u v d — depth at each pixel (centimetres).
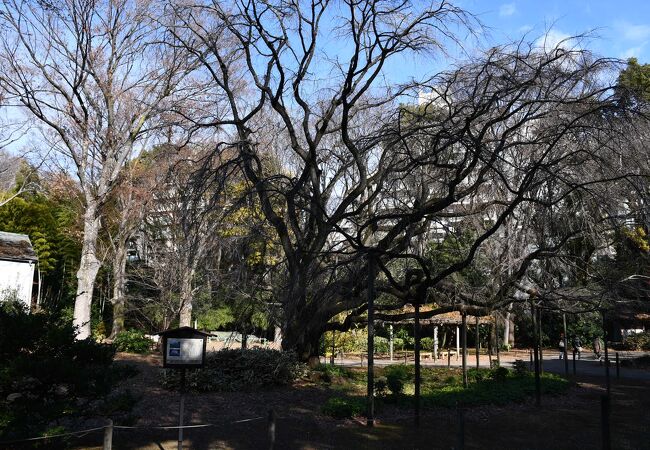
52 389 877
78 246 3822
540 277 1758
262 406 1391
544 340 4169
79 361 911
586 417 1374
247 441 1035
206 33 1653
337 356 3312
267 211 1627
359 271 1573
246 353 1728
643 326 4072
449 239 1822
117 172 2547
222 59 1719
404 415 1317
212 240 1603
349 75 1456
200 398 1461
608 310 1788
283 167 2000
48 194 3775
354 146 1532
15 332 842
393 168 1448
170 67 2317
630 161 1171
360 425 1204
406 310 3048
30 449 815
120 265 3047
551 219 1442
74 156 2503
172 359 864
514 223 1576
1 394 838
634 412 1462
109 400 943
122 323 3077
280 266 1825
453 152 1408
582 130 1167
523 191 1177
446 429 1180
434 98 1432
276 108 1662
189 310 2783
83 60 2384
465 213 1530
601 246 1508
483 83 1230
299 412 1330
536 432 1180
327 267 1429
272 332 3231
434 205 1316
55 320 943
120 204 2866
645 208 1120
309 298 1688
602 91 1127
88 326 2503
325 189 1783
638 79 1677
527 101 1177
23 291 3111
